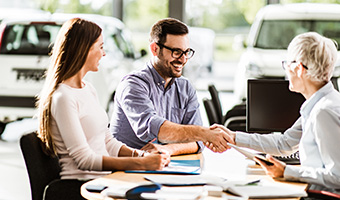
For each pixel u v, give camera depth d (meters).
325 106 2.62
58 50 3.05
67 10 9.78
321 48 2.69
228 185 2.46
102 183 2.60
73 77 3.05
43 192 2.90
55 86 3.00
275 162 2.70
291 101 3.55
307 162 2.71
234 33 10.24
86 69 3.11
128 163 2.89
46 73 3.13
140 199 2.17
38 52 7.17
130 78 3.58
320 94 2.72
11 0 9.65
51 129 2.98
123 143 3.55
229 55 13.80
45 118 2.97
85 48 3.04
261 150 3.14
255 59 8.08
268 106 3.58
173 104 3.71
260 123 3.60
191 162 3.14
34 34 7.29
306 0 9.33
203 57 13.52
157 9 9.75
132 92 3.51
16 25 7.25
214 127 3.21
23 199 4.93
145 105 3.45
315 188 2.55
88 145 2.97
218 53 13.73
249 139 3.16
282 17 8.60
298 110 3.55
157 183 2.51
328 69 2.71
